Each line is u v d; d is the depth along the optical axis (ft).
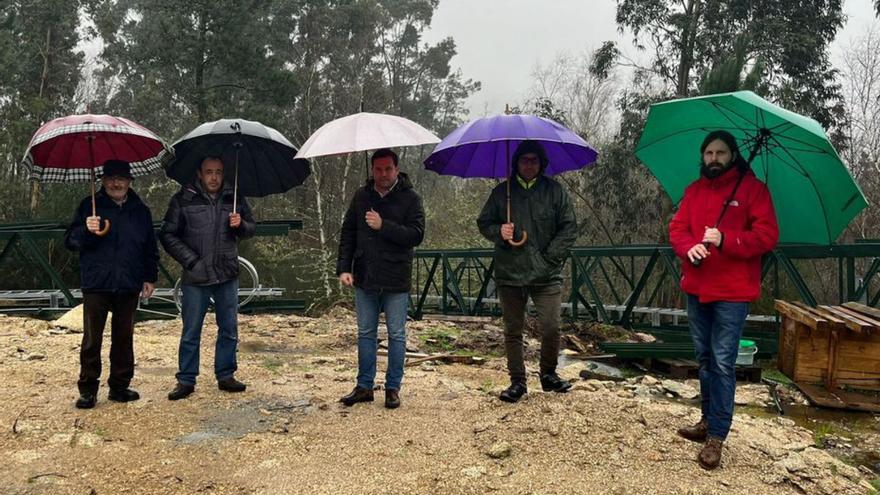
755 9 56.65
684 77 58.95
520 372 14.55
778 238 11.35
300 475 10.94
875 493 11.48
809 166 10.79
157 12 75.25
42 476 10.64
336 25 89.45
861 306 21.89
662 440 12.05
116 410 13.83
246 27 71.56
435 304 44.29
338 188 72.13
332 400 15.11
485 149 15.05
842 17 55.57
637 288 30.32
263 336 25.41
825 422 17.16
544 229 13.94
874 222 57.93
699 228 11.32
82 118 13.30
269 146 15.15
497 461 11.42
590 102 79.77
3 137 56.80
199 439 12.44
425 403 14.90
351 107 83.92
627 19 58.65
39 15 69.72
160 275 52.95
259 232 30.09
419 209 14.02
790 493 10.73
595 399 14.08
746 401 18.97
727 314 11.01
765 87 53.62
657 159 12.98
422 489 10.45
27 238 28.48
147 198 61.46
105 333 22.58
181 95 71.46
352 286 14.58
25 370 17.07
